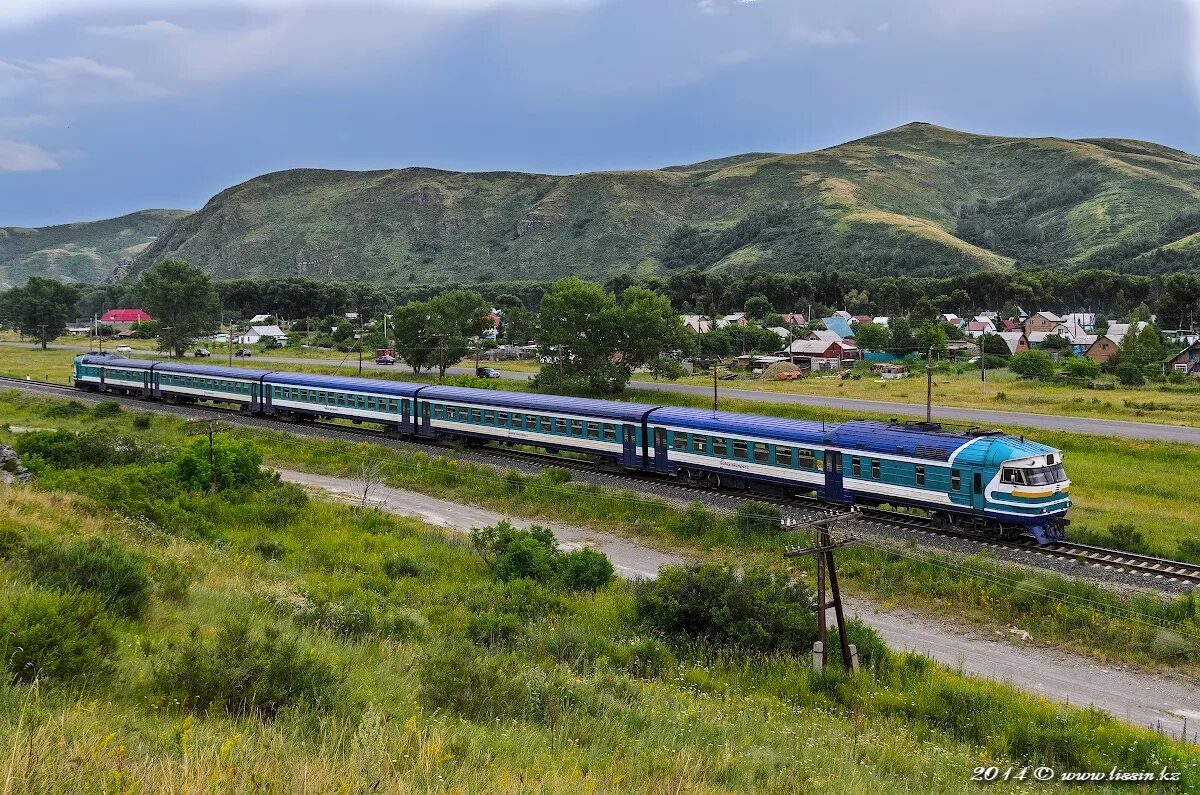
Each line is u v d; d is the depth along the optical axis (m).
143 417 64.56
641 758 12.15
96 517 28.02
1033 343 129.12
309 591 23.33
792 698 18.70
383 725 10.84
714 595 23.12
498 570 28.67
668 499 38.06
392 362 112.56
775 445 36.75
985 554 28.86
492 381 87.44
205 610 18.86
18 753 7.36
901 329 117.31
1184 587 25.72
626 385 81.31
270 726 10.70
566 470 43.25
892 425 34.59
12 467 34.06
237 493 38.66
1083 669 21.92
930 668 21.00
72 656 11.62
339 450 52.50
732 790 11.47
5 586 15.85
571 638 20.94
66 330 168.25
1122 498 39.06
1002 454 29.94
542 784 9.41
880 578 28.08
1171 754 15.52
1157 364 88.56
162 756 8.45
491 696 13.98
